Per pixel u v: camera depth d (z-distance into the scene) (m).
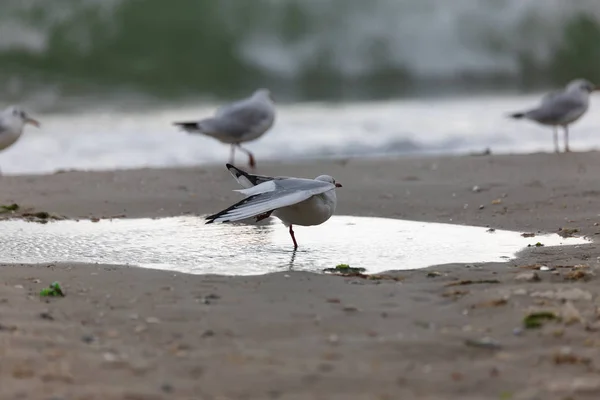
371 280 9.38
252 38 35.91
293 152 21.05
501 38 38.47
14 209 13.59
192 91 31.55
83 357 6.79
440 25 37.94
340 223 12.81
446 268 9.94
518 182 15.62
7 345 7.00
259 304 8.33
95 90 30.34
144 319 7.83
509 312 7.95
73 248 11.19
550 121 19.88
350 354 6.89
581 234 11.81
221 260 10.52
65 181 16.16
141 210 13.85
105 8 34.47
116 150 21.16
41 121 24.64
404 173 16.88
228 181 16.36
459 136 23.12
